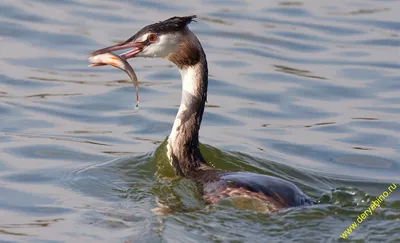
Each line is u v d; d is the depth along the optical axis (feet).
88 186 43.01
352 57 65.98
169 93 58.75
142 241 35.29
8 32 67.87
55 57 63.82
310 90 59.98
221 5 76.18
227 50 66.64
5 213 39.50
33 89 58.23
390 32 70.74
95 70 62.49
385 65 64.49
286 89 60.03
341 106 57.62
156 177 44.29
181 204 40.19
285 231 36.11
